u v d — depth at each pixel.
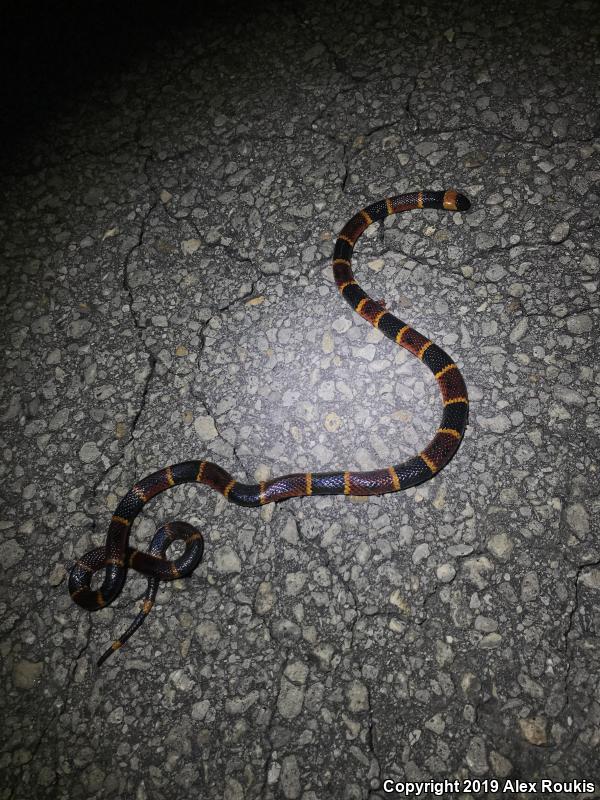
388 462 0.46
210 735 0.39
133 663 0.42
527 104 0.58
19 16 0.80
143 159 0.65
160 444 0.50
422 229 0.54
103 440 0.51
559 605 0.40
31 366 0.56
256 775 0.38
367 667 0.40
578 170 0.54
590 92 0.57
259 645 0.42
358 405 0.49
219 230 0.59
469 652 0.40
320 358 0.51
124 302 0.57
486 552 0.42
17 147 0.69
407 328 0.49
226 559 0.45
